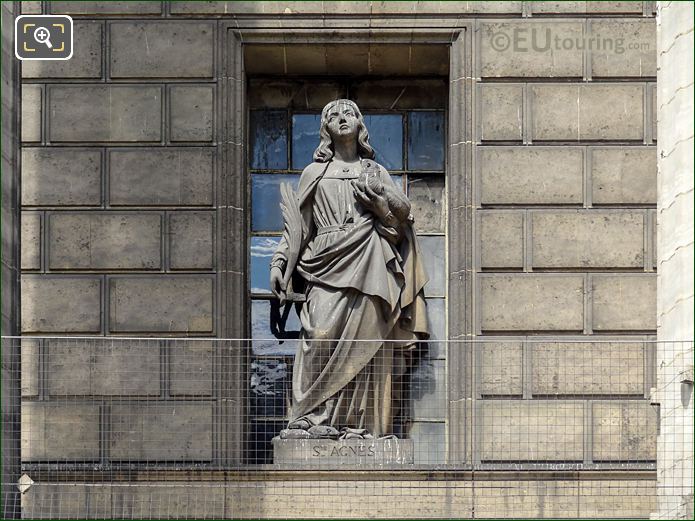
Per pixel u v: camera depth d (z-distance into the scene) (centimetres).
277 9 2202
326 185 2136
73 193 2161
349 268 2102
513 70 2184
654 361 2112
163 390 2112
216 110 2183
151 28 2195
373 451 2072
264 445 2156
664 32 2038
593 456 2097
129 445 2100
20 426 2053
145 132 2177
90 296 2144
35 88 2181
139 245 2155
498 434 2105
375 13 2200
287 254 2134
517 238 2153
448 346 2142
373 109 2277
